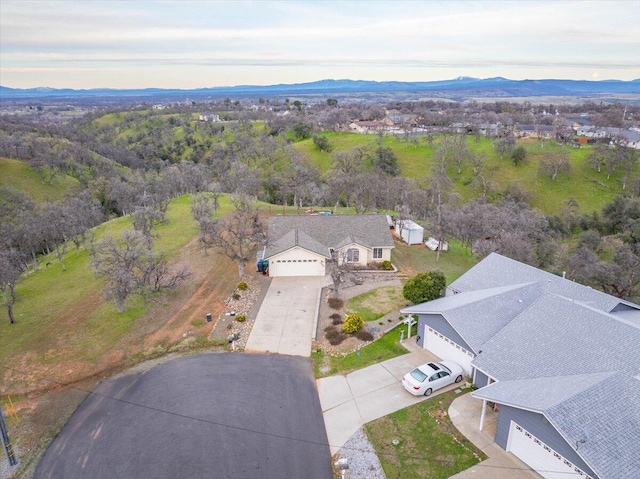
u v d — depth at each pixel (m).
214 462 18.62
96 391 23.73
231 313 32.28
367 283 38.41
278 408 22.06
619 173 88.06
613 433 16.14
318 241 42.59
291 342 28.45
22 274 42.81
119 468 18.39
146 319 31.23
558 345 21.66
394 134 123.56
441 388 23.52
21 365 26.25
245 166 87.38
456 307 25.59
